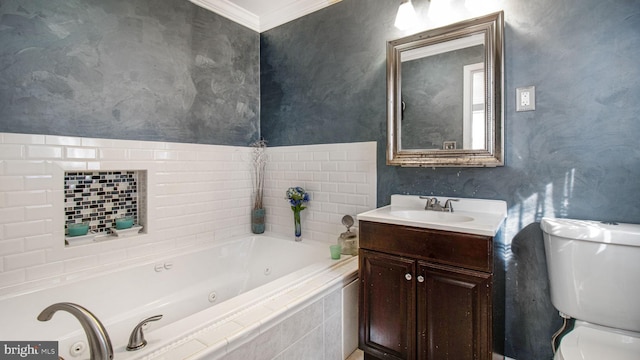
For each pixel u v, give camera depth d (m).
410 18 1.92
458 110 1.80
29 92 1.59
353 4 2.27
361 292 1.69
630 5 1.39
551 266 1.44
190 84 2.31
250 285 2.51
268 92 2.79
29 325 1.50
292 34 2.61
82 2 1.77
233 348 1.13
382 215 1.68
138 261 1.97
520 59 1.63
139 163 2.02
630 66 1.39
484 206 1.75
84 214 1.87
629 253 1.23
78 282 1.67
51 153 1.66
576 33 1.50
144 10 2.05
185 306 2.09
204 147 2.40
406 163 1.95
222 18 2.54
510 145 1.68
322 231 2.46
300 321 1.43
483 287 1.33
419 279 1.48
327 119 2.41
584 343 1.20
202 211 2.40
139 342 1.05
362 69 2.23
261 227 2.74
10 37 1.54
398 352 1.55
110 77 1.89
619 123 1.42
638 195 1.38
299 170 2.58
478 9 1.75
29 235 1.59
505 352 1.70
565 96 1.53
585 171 1.49
